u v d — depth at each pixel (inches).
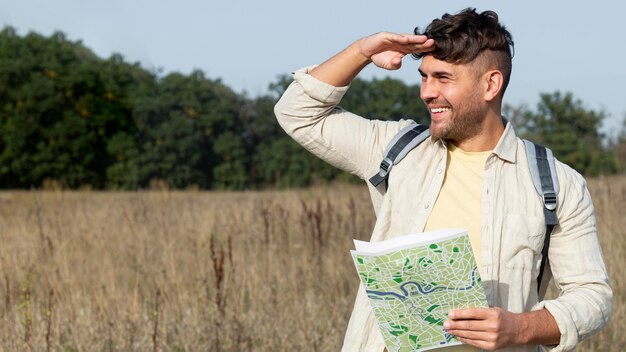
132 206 577.0
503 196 126.6
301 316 277.7
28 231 441.7
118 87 1834.4
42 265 354.9
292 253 357.4
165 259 355.3
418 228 128.3
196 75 1887.3
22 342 255.9
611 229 386.0
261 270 337.4
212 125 1845.5
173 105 1841.8
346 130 137.3
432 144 131.1
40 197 684.7
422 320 119.2
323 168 1663.4
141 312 286.5
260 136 1892.2
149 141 1828.2
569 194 127.2
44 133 1743.4
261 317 279.7
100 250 390.9
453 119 126.0
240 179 1827.0
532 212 126.1
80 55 2076.8
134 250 389.4
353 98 1796.3
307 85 136.3
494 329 116.0
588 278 126.0
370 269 117.1
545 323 120.6
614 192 503.2
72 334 264.2
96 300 297.3
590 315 122.9
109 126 1809.8
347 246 377.1
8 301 292.5
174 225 459.5
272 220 426.0
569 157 1373.0
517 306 125.0
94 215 510.6
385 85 1806.1
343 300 299.4
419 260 115.2
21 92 1736.0
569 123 1425.9
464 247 115.1
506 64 126.9
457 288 116.4
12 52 1781.5
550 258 129.3
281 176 1717.5
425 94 126.7
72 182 1749.5
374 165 136.2
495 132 129.5
